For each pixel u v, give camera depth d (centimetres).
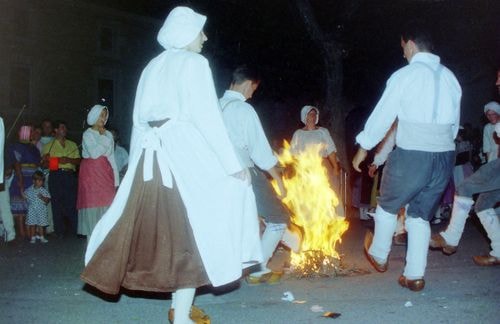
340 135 1584
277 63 1950
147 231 426
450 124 575
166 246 424
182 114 432
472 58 1898
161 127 432
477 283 619
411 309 522
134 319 519
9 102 2123
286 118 2233
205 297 586
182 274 423
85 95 2339
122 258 421
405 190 577
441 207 1295
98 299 591
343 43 1634
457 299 554
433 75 571
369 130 575
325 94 1612
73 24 2298
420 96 567
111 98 2434
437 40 1820
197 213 428
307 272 668
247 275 636
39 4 2189
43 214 1102
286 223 631
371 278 652
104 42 2403
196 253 427
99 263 425
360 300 559
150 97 438
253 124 602
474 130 1550
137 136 446
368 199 1478
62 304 574
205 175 433
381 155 652
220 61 1981
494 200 712
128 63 2480
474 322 480
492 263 717
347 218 1445
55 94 2250
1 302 586
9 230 1037
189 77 427
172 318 475
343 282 636
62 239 1140
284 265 714
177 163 428
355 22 1800
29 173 1130
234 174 429
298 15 1795
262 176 623
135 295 602
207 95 426
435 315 502
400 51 1842
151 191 427
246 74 621
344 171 1436
